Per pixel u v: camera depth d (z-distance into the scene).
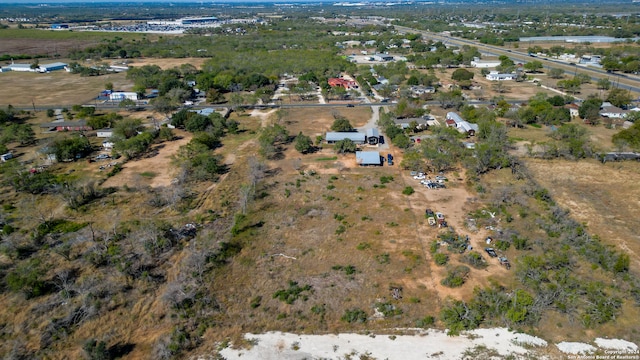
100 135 94.00
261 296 43.91
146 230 55.25
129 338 38.66
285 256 50.62
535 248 50.44
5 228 55.16
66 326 39.75
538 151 80.94
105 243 52.38
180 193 65.44
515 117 97.94
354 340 38.03
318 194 66.69
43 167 76.62
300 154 83.88
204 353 36.84
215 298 43.56
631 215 58.00
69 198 62.59
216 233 55.59
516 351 36.25
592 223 56.28
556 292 42.28
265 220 59.12
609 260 46.75
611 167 73.94
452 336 38.16
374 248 51.72
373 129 92.88
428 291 43.94
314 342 37.88
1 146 82.25
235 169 77.25
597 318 39.22
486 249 50.12
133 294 44.09
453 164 76.25
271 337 38.50
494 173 72.69
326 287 44.88
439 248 51.22
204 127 96.00
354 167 77.12
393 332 38.84
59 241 53.69
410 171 74.69
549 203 61.16
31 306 42.34
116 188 68.50
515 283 44.53
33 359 36.28
